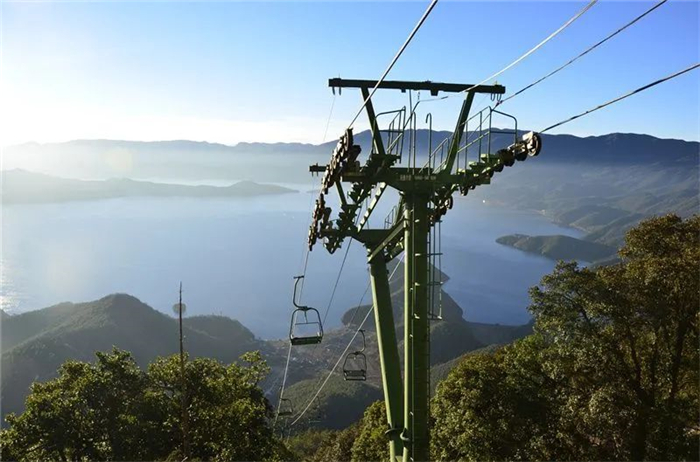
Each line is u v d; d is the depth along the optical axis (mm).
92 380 24766
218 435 26172
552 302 19156
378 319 18469
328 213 17562
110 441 24547
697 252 17469
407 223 12602
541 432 20938
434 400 27016
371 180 13055
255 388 31578
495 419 22250
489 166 11602
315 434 94250
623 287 18484
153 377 27516
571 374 19703
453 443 23875
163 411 26219
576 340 18828
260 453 26625
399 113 12531
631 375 18828
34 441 23141
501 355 25578
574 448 20484
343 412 124375
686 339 19391
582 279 18844
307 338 22000
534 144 10406
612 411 17156
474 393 22484
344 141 11438
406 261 12570
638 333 20188
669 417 17078
